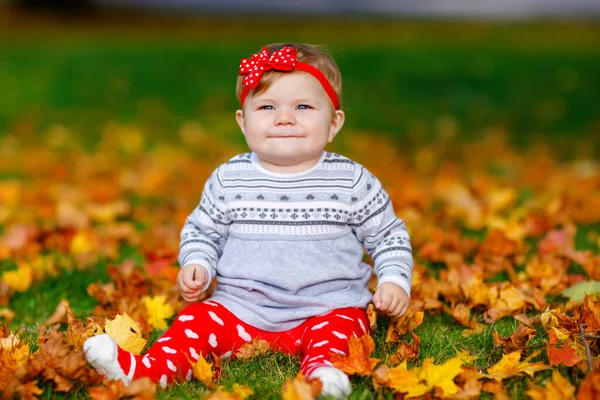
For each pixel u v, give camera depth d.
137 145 7.84
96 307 3.12
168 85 10.57
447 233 4.14
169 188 5.81
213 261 2.65
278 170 2.62
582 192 5.15
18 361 2.34
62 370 2.23
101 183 5.86
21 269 3.42
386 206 2.67
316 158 2.65
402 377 2.25
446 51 13.16
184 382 2.33
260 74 2.56
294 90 2.56
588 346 2.33
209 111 9.41
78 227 4.35
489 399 2.25
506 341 2.56
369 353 2.33
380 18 22.38
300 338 2.52
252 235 2.57
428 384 2.23
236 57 12.31
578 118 8.79
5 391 2.17
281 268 2.52
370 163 6.90
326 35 17.83
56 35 17.86
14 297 3.35
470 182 5.64
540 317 2.75
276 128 2.55
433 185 5.75
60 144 7.82
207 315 2.50
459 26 19.95
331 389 2.11
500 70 11.09
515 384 2.28
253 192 2.60
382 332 2.77
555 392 2.12
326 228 2.56
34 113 9.15
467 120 8.77
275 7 25.27
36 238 4.11
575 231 4.18
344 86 10.23
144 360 2.30
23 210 5.00
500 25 20.05
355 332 2.44
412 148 7.65
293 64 2.56
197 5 25.33
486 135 8.13
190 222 2.75
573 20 21.19
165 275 3.36
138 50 13.27
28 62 11.80
